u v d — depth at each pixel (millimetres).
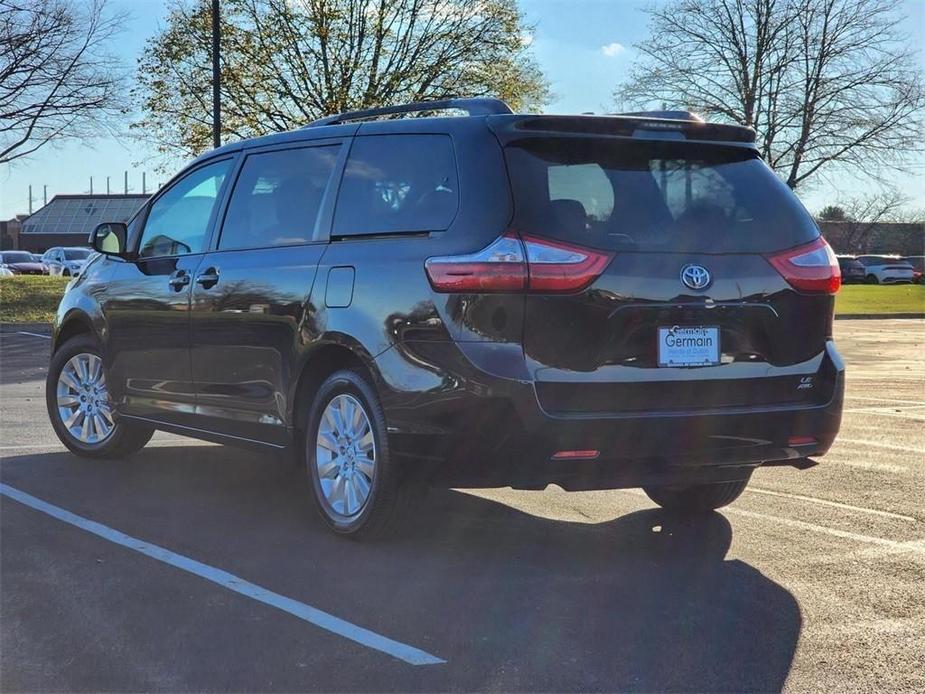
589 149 4707
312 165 5617
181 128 31609
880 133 32969
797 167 33656
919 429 9008
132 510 5773
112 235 6695
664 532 5477
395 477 4863
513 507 6012
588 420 4422
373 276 4898
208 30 30547
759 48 33312
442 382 4535
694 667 3650
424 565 4809
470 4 31516
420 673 3574
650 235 4609
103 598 4297
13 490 6227
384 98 30859
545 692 3436
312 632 3945
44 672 3555
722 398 4688
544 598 4367
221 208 6145
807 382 4887
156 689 3428
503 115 4711
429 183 4863
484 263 4434
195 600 4285
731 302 4688
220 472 6840
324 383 5234
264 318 5523
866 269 59875
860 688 3484
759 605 4309
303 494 6223
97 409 7168
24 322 23031
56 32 26359
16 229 96750
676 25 33875
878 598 4410
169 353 6301
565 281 4418
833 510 5988
